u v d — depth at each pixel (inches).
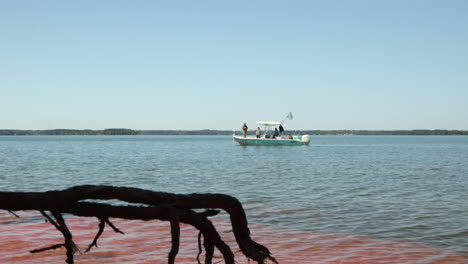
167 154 2266.2
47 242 308.0
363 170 1153.4
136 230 352.2
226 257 98.0
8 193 78.8
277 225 390.9
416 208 495.8
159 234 337.7
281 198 587.8
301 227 381.1
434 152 2554.1
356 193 644.7
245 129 2874.0
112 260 262.7
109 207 85.8
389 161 1600.6
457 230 366.6
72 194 82.7
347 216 439.8
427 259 273.9
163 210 86.6
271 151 2591.0
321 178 915.4
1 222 380.5
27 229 351.9
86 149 3112.7
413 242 322.0
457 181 838.5
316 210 478.9
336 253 288.0
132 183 834.2
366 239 332.5
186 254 279.3
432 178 909.2
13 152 2495.1
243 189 708.7
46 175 989.2
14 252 279.4
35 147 3629.4
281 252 291.4
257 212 466.6
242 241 96.0
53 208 82.4
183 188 745.6
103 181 866.8
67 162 1520.7
